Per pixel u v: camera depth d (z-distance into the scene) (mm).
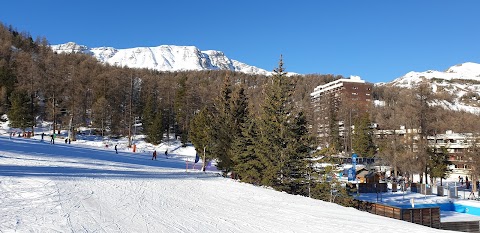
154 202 15094
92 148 57250
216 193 19609
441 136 72188
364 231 11281
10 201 12633
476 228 24438
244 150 31531
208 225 11469
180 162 53969
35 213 11055
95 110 80812
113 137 83312
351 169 41844
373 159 61531
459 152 69688
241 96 36969
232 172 34625
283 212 14547
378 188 41531
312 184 29000
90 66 119375
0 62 94438
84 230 9547
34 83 84312
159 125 76562
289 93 31328
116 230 9883
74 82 90125
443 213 30828
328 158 29234
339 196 28062
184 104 84938
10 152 33375
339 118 93750
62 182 18016
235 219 12688
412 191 42375
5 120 81125
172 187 20672
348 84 143375
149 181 22641
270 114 30719
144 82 106812
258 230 11148
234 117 36219
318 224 12242
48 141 59875
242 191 21000
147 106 83188
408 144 48344
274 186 28578
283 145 29812
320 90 157125
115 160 40250
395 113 66938
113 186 18672
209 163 48688
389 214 23672
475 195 39344
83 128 88375
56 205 12469
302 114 31531
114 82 92750
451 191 38500
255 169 29859
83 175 22297
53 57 107562
